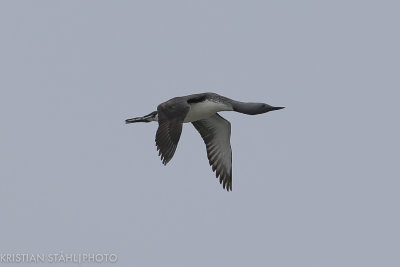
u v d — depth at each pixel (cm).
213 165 2177
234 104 2094
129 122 2123
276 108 2111
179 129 1881
